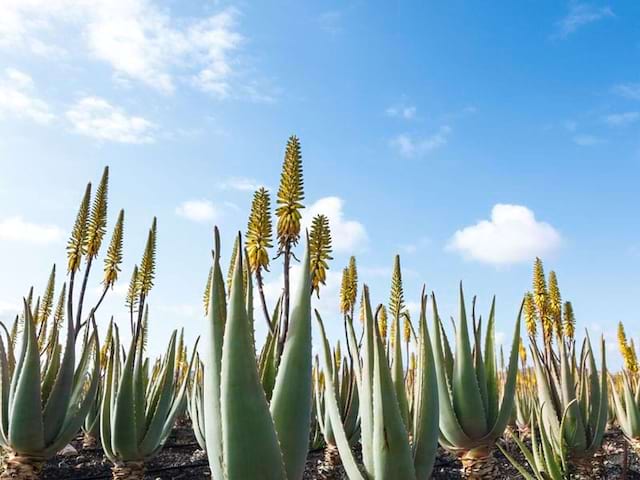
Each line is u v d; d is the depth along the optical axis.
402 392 1.16
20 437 2.25
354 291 2.84
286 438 0.87
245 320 0.81
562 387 2.39
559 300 2.70
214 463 0.82
